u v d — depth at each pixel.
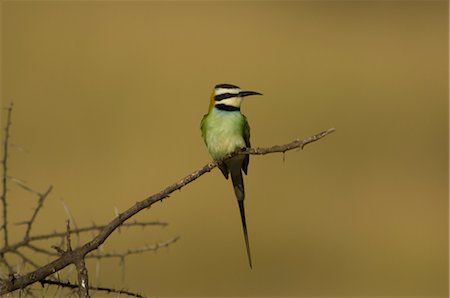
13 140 19.84
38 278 6.54
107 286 15.47
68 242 6.55
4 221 7.15
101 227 7.33
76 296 7.02
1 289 6.51
